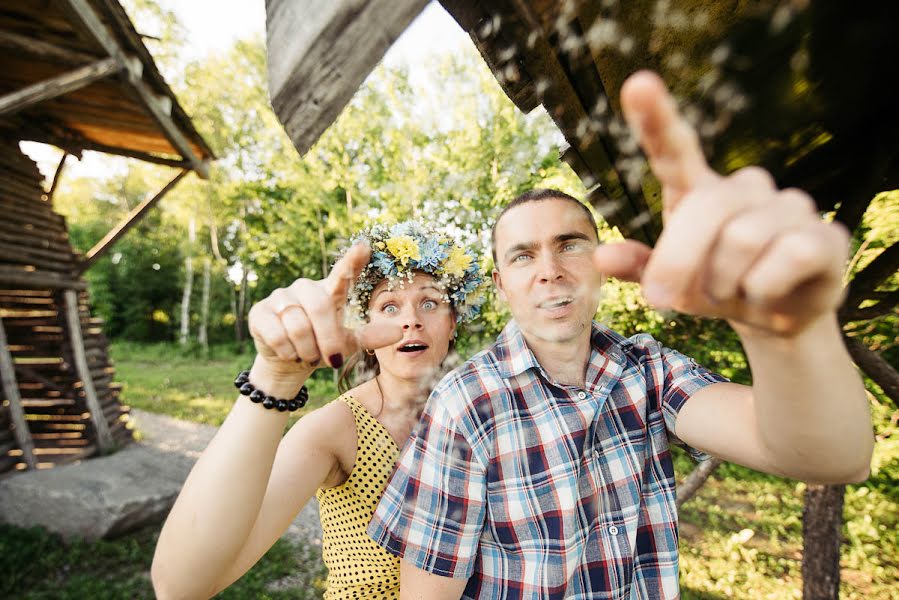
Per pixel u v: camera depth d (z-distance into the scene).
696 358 4.75
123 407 8.41
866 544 4.02
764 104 0.92
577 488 1.02
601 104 0.74
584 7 0.54
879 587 3.60
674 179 0.33
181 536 0.69
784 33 0.68
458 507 1.01
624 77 0.71
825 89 0.95
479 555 1.03
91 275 28.34
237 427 0.70
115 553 4.40
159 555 0.73
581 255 1.03
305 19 0.52
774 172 1.57
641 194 1.23
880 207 3.17
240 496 0.70
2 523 4.64
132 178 28.45
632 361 1.16
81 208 30.22
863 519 4.19
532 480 1.02
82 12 3.56
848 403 0.52
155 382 14.96
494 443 1.05
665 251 0.32
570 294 1.02
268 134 12.60
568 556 0.98
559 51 0.61
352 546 1.30
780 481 5.11
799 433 0.55
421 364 1.43
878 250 3.16
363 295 1.47
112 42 4.05
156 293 29.84
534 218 1.03
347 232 9.28
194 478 0.72
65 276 6.78
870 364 2.06
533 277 1.03
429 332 1.45
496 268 1.19
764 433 0.61
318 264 12.65
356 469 1.28
